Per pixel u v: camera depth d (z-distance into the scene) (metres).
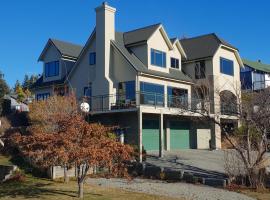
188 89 38.06
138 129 29.98
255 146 23.05
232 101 29.09
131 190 19.33
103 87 34.00
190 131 39.31
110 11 35.12
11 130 30.25
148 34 34.84
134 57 34.75
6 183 21.67
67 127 17.02
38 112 28.19
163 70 36.00
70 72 37.38
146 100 32.44
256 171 20.39
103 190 19.17
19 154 26.36
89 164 15.73
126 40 36.09
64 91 36.06
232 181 21.08
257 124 21.48
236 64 42.56
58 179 22.92
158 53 35.66
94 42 36.22
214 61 38.78
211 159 29.66
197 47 40.94
